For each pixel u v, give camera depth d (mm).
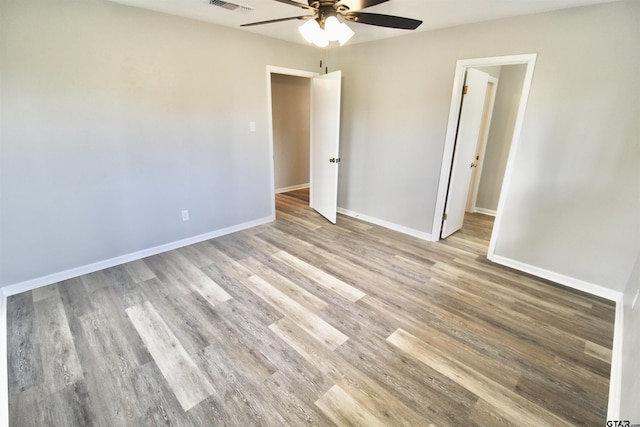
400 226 3928
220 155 3494
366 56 3754
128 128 2768
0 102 2160
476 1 2293
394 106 3635
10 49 2133
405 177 3730
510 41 2648
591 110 2354
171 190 3186
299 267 2949
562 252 2686
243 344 1938
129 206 2930
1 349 1856
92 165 2639
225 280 2693
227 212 3744
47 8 2211
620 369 1669
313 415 1479
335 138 3863
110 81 2588
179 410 1499
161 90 2891
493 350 1913
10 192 2303
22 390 1592
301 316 2219
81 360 1790
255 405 1528
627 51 2154
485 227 4141
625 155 2275
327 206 4285
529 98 2615
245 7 2609
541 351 1911
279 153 5680
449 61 3068
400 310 2305
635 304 1876
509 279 2781
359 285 2643
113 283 2623
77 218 2646
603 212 2432
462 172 3627
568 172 2537
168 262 3021
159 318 2172
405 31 3213
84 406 1512
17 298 2385
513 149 2775
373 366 1776
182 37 2910
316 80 4199
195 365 1770
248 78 3521
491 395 1598
